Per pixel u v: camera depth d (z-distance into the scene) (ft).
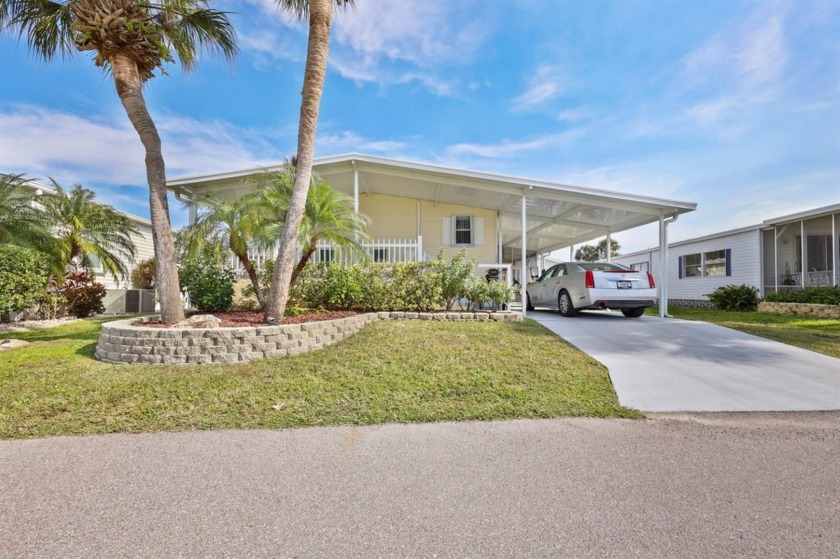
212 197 24.06
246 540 6.32
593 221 45.03
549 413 12.31
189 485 8.03
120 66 19.57
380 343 19.51
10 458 9.20
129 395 13.10
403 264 26.86
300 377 14.99
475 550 6.13
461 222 43.27
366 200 42.83
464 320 25.50
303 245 23.02
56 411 11.91
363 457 9.36
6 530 6.53
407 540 6.35
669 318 32.19
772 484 8.20
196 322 19.67
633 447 10.00
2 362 16.65
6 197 26.13
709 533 6.57
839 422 11.85
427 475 8.50
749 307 46.44
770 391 14.56
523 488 7.97
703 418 12.16
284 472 8.60
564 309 32.99
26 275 24.23
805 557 5.99
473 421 11.70
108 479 8.26
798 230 46.62
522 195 32.22
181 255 25.20
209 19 23.68
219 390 13.62
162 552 6.02
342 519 6.90
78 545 6.17
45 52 23.11
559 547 6.20
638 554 6.03
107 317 35.81
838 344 21.65
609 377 15.98
